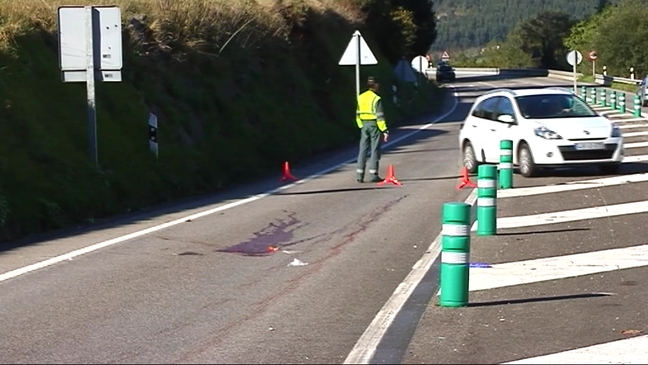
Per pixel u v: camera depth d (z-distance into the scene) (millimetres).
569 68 107000
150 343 7812
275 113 28828
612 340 7758
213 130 24125
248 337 7969
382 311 8820
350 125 35688
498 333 7996
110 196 16344
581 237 12602
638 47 80438
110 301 9320
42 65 19234
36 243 12922
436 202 16266
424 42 69750
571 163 18578
